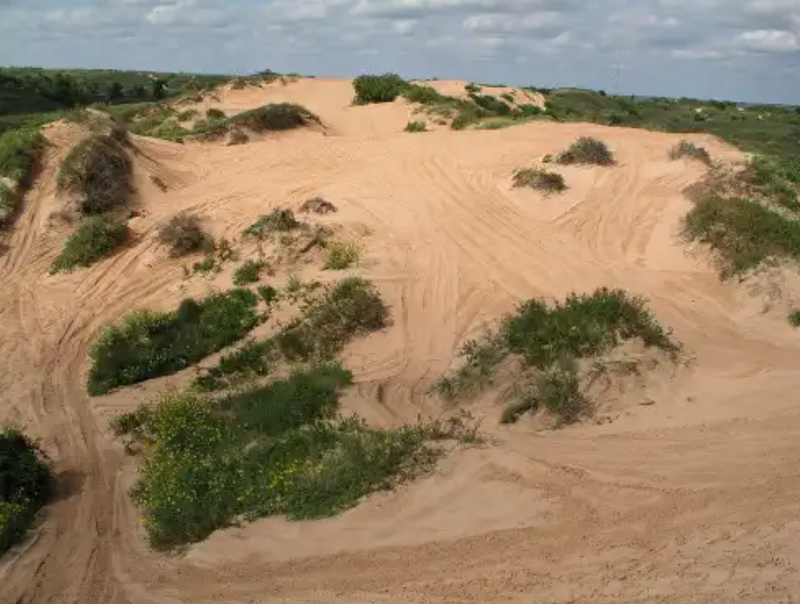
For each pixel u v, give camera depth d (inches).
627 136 734.5
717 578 232.4
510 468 305.9
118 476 369.7
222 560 284.0
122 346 489.7
